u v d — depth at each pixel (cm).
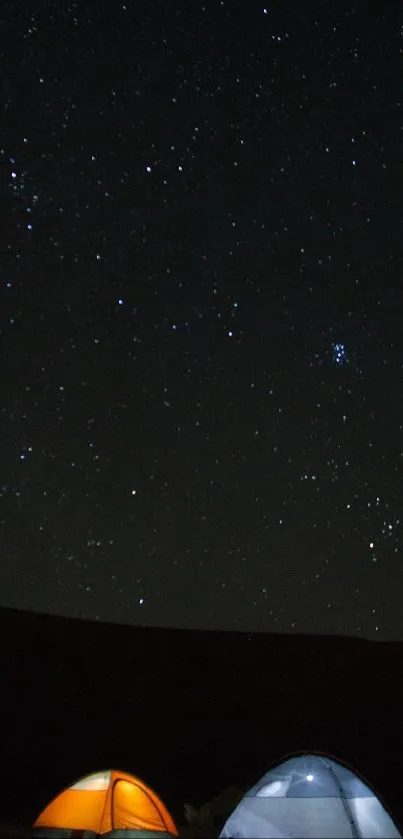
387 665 2312
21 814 1178
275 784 927
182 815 1205
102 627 2320
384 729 1911
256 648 2359
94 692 1944
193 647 2314
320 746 1762
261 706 2016
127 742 1691
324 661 2316
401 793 1428
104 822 956
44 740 1612
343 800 913
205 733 1806
